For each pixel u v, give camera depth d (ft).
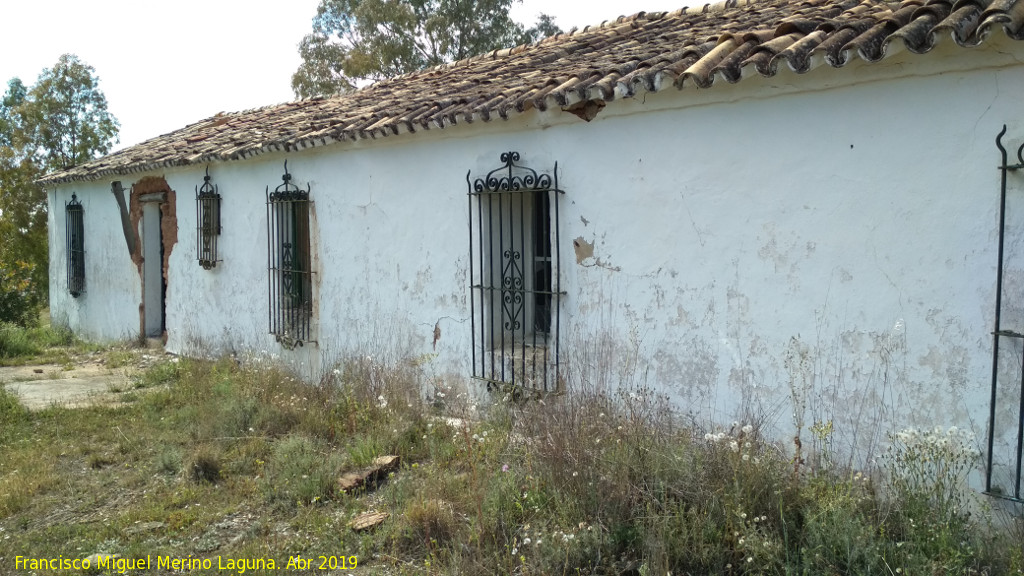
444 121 21.45
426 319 23.85
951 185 13.39
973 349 13.28
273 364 28.53
